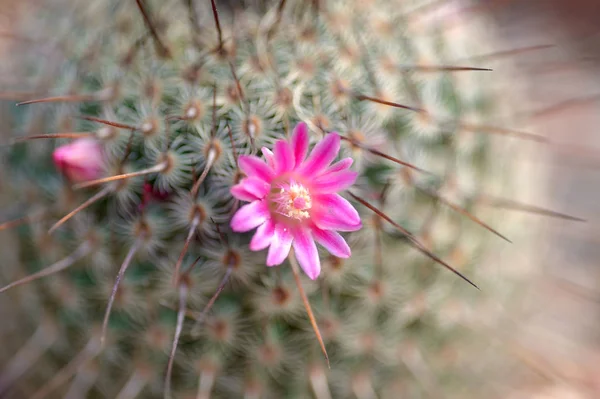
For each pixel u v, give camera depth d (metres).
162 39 0.15
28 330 0.16
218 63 0.14
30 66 0.16
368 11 0.16
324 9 0.15
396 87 0.15
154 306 0.15
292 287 0.14
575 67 0.21
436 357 0.16
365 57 0.15
